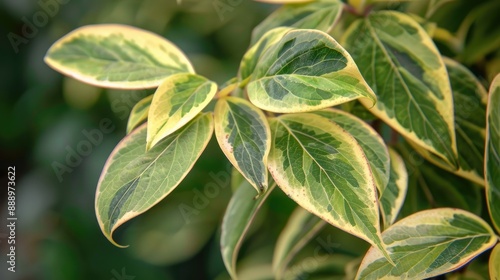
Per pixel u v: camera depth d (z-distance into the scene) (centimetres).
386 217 43
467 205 48
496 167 43
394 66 45
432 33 48
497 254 41
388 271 41
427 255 41
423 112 44
